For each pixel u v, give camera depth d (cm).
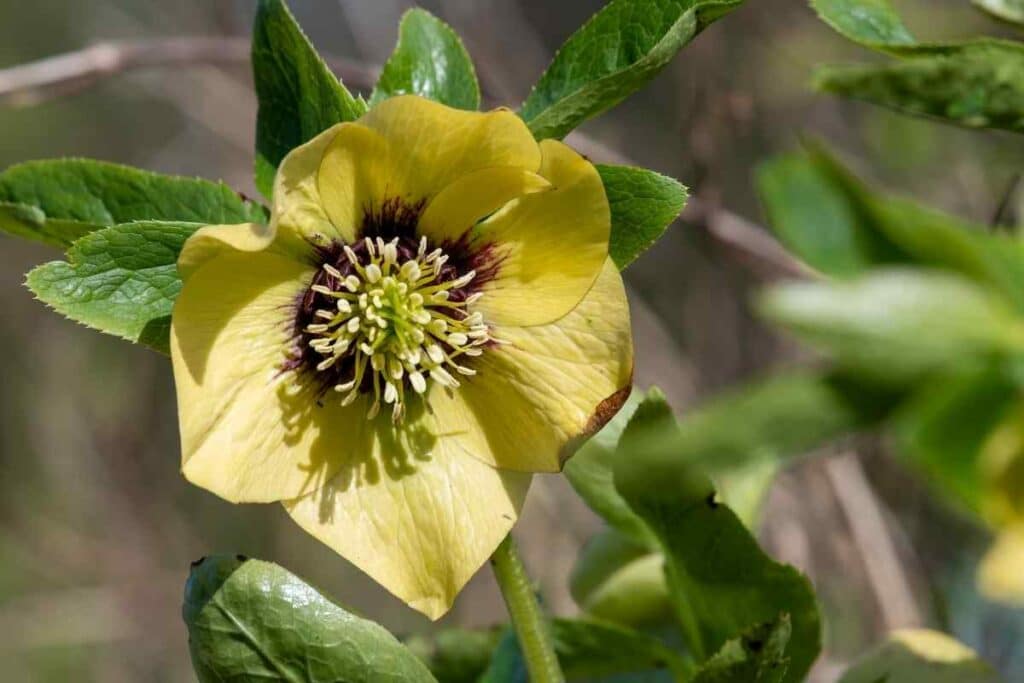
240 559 45
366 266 47
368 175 46
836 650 79
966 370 38
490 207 47
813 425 37
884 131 82
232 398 46
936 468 39
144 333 46
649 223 46
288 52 47
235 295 46
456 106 49
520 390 47
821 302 37
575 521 97
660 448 37
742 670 45
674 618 52
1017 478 38
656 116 115
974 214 81
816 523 81
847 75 42
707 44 86
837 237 40
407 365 47
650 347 98
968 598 77
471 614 111
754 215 100
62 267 46
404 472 47
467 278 47
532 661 47
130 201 48
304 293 47
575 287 46
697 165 75
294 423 47
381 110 45
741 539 47
